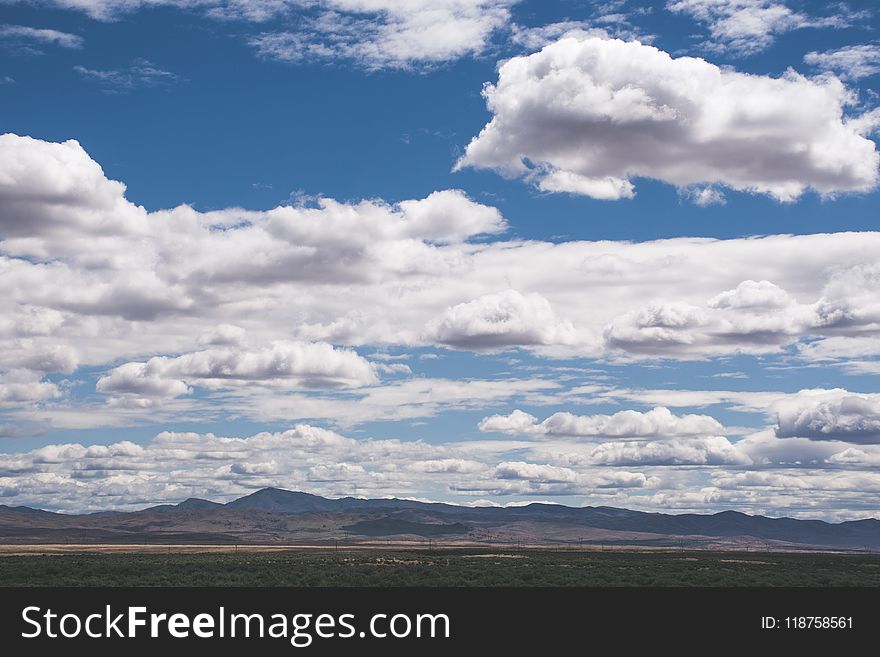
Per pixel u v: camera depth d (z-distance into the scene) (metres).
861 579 156.75
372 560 191.38
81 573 154.50
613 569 168.62
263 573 152.12
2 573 153.62
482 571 156.50
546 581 139.38
